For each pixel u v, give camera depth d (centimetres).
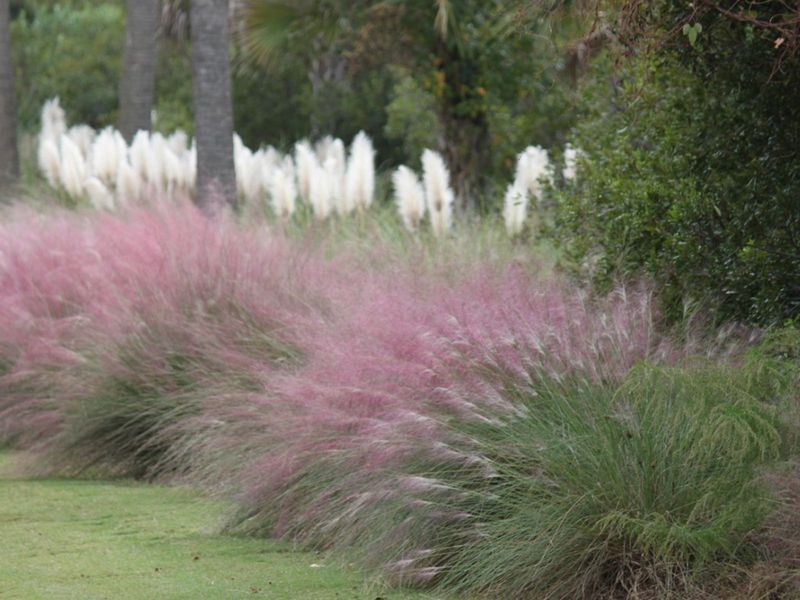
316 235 1758
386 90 3766
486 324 1041
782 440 860
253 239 1576
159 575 959
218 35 2300
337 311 1305
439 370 1011
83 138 3025
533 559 870
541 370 984
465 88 2608
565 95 1991
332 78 3916
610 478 883
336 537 1007
